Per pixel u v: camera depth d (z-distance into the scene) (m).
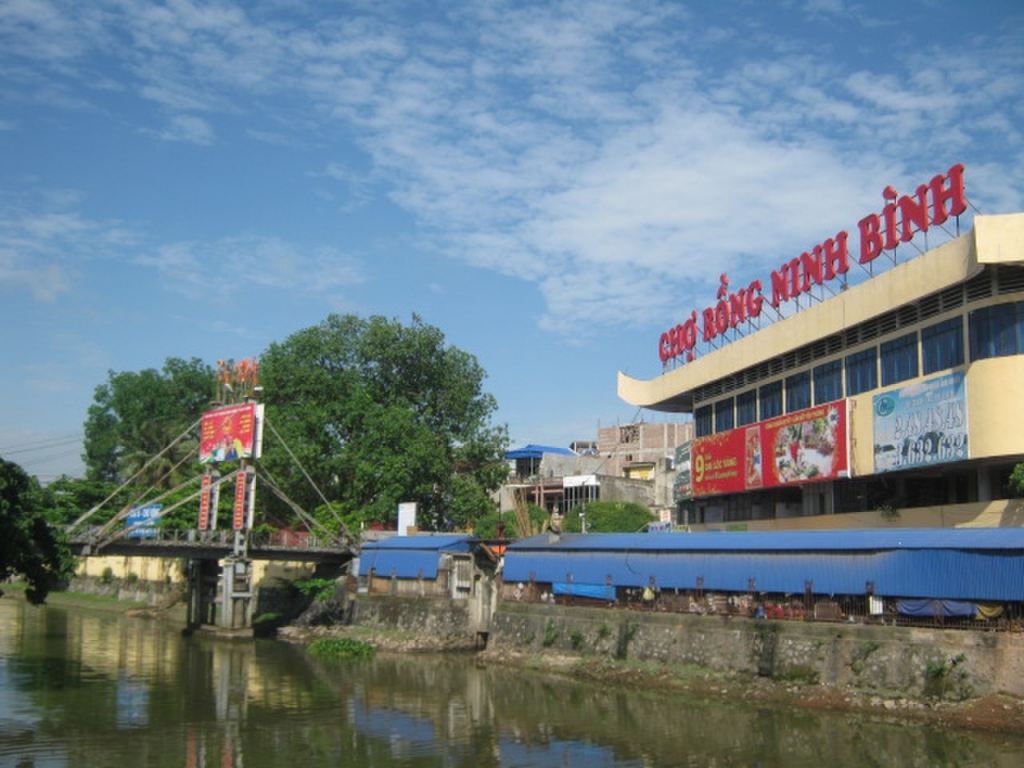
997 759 27.22
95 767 27.98
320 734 32.44
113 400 100.62
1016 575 32.03
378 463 73.62
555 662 46.03
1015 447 35.34
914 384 40.31
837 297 45.50
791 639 37.03
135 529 66.38
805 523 49.03
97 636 62.09
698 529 62.12
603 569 47.16
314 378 75.88
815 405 48.25
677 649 41.41
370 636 58.84
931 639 33.00
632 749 29.92
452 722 34.25
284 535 69.50
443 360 82.31
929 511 40.38
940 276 38.28
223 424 65.00
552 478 94.31
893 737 30.02
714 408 59.53
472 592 55.47
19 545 36.06
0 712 35.56
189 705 37.34
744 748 29.56
